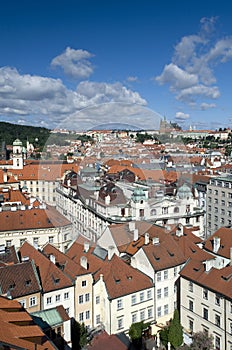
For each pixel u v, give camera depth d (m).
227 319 48.25
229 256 61.78
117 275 54.50
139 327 52.81
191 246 62.47
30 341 27.94
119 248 62.22
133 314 54.31
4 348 24.92
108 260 56.97
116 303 52.44
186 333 54.03
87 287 53.38
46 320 42.31
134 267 59.34
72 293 51.91
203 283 51.69
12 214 77.81
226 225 104.75
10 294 45.66
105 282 53.31
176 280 58.69
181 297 56.66
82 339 49.16
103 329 53.66
